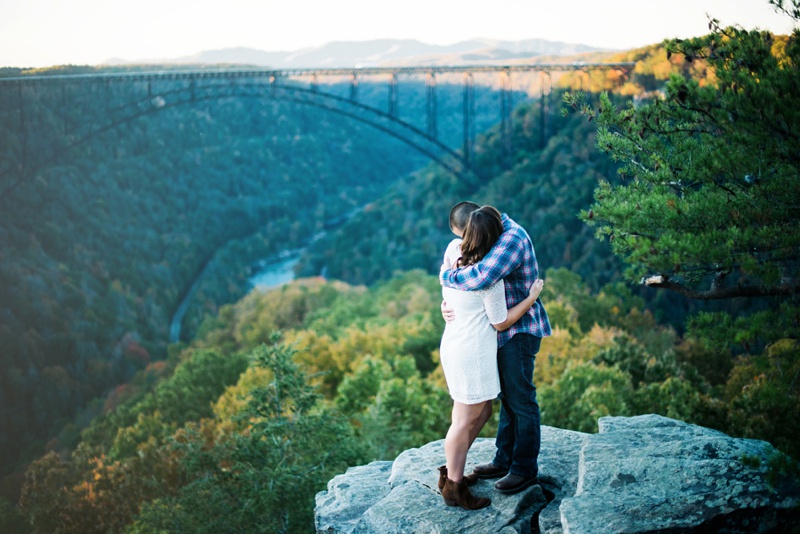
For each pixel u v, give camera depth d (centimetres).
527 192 9306
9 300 10612
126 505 2644
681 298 6175
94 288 12375
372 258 12256
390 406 2666
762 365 440
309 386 1816
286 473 1606
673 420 530
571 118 10219
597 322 4750
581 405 2261
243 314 9081
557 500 451
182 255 15188
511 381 434
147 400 5156
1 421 8650
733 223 460
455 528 421
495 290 413
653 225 481
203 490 1677
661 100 509
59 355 10000
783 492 397
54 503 2877
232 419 1833
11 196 13025
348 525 477
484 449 527
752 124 435
